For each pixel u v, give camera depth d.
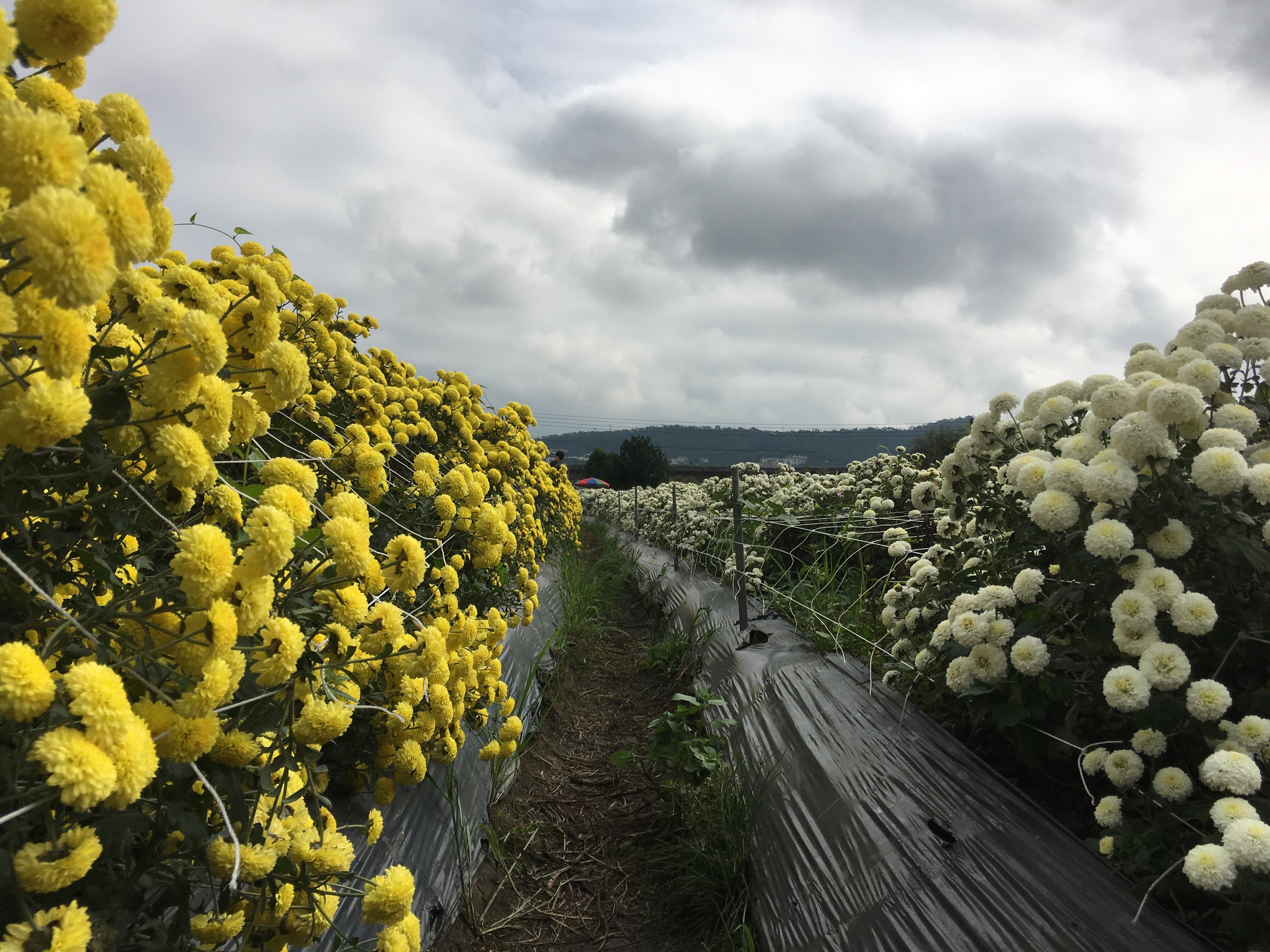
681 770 3.63
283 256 2.71
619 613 8.68
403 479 3.07
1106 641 1.97
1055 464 2.12
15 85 1.02
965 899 1.92
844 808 2.56
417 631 2.17
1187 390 1.95
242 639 1.22
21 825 0.85
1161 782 1.73
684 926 2.80
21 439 0.87
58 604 1.00
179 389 1.06
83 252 0.76
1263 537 1.95
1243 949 1.52
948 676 2.29
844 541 5.55
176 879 1.07
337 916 1.90
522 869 3.10
